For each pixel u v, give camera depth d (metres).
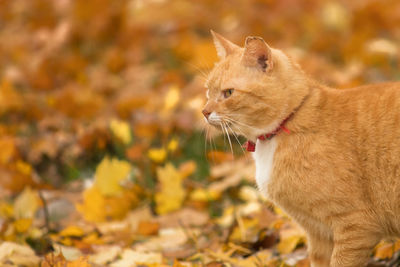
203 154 6.51
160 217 5.41
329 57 8.61
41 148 6.66
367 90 3.90
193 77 7.96
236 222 4.86
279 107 3.86
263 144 4.01
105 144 6.69
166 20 9.63
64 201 5.71
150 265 4.17
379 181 3.65
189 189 5.84
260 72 3.90
